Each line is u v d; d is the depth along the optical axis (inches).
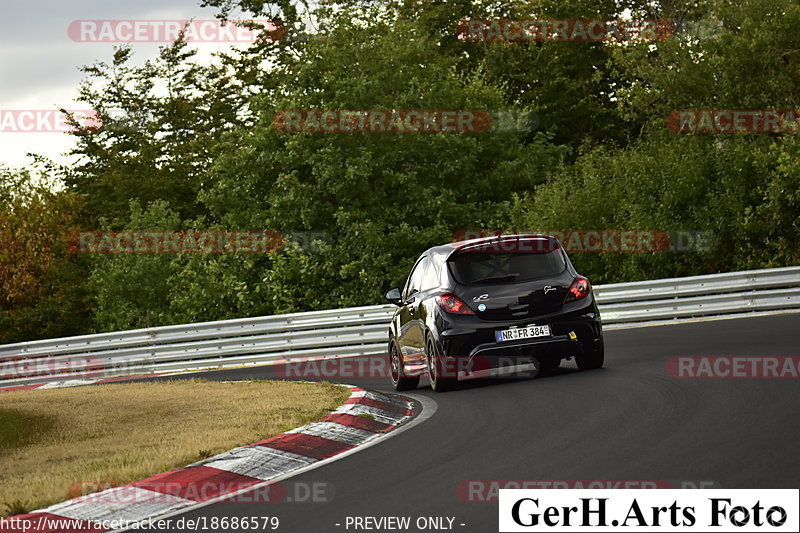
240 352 1879.9
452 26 4094.5
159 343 1942.7
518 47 3944.4
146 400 1195.9
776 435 646.5
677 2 3376.0
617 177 2380.7
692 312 1620.3
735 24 2417.6
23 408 1208.8
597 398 882.1
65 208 4468.5
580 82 3838.6
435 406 968.3
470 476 622.5
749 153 2113.7
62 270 4315.9
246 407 1032.8
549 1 3804.1
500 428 792.9
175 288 3100.4
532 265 1048.8
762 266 2071.9
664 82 2395.4
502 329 1021.8
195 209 4729.3
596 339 1045.2
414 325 1105.4
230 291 2827.3
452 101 2933.1
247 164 2903.5
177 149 4864.7
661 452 631.8
